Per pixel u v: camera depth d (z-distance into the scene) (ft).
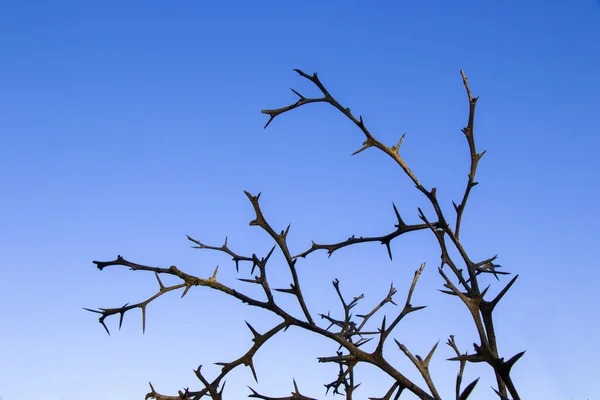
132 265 9.11
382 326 9.06
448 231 10.08
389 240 10.34
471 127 10.21
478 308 8.50
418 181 10.18
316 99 10.05
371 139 10.19
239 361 9.06
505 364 7.97
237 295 9.29
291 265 9.37
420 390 8.78
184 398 8.89
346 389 11.62
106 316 9.16
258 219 9.43
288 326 9.21
